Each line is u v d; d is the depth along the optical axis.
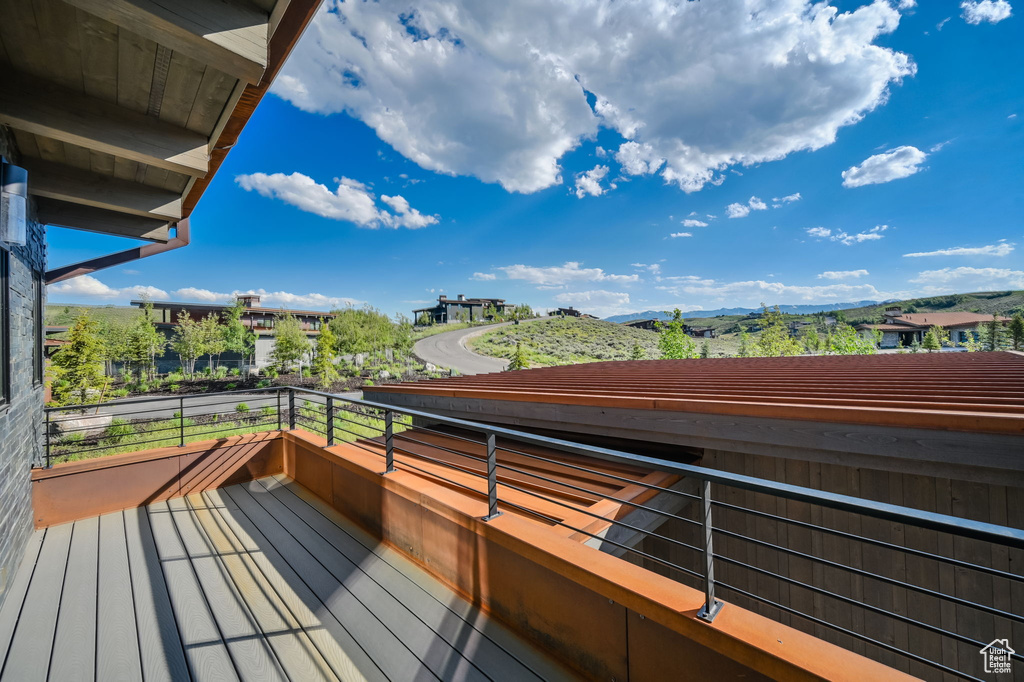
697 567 3.75
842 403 3.05
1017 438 2.23
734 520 3.63
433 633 2.29
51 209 4.04
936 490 2.84
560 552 2.08
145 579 2.93
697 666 1.55
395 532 3.26
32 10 1.89
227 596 2.71
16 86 2.31
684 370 7.06
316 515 3.99
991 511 2.67
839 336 21.86
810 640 1.39
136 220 4.50
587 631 1.93
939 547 2.84
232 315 35.03
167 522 3.88
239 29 1.98
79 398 19.00
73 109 2.48
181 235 4.78
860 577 3.11
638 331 79.75
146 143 2.72
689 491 3.63
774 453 3.11
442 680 1.96
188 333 30.83
